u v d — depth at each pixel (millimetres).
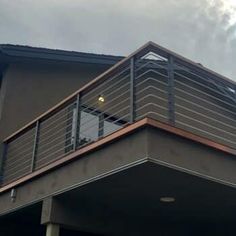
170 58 5609
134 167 4977
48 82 9297
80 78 9703
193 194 6000
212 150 5500
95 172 5461
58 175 6129
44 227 8102
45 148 8297
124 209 6719
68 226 6141
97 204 6492
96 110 8148
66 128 8164
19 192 6848
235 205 6512
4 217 7367
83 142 8227
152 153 4824
